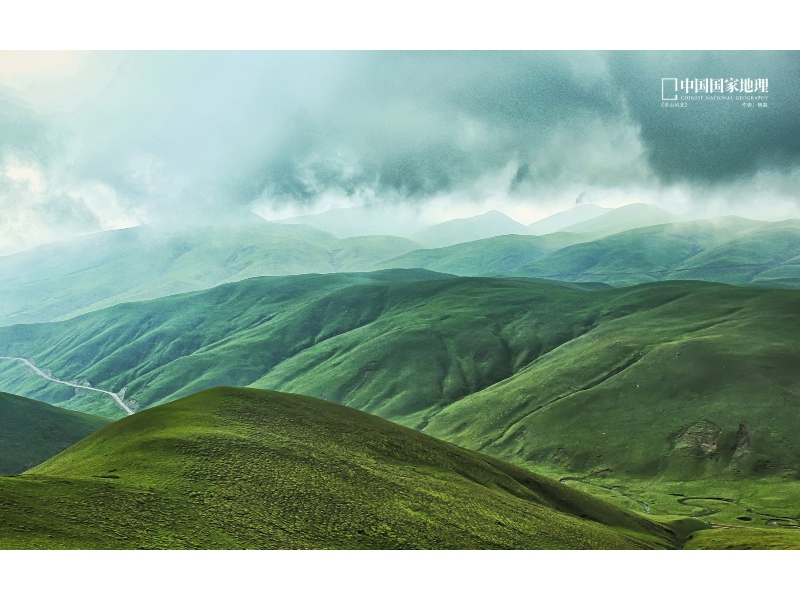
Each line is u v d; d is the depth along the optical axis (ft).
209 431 254.88
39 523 159.94
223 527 185.78
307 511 210.38
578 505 335.67
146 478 205.98
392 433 319.06
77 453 263.49
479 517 246.68
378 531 210.38
